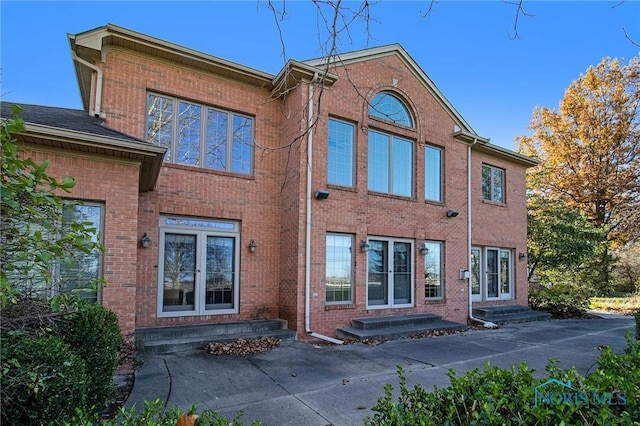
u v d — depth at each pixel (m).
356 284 10.12
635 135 22.59
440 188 12.45
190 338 7.84
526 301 15.02
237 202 9.36
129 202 6.51
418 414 2.48
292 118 9.73
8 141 2.59
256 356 7.16
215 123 9.36
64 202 3.04
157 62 8.63
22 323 3.73
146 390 5.25
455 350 8.02
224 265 9.20
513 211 14.99
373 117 10.85
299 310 8.95
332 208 9.82
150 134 8.52
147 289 8.11
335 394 5.20
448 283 12.12
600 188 23.47
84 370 3.82
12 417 3.20
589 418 2.29
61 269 5.98
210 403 4.84
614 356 3.36
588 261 21.44
